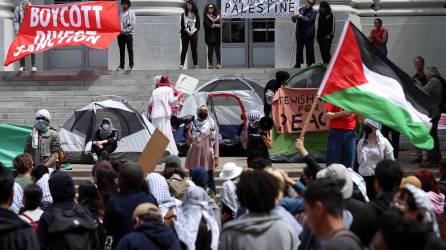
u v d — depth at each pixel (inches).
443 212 582.6
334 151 786.8
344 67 584.1
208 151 891.4
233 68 1342.3
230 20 1462.8
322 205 363.9
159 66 1353.3
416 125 574.9
